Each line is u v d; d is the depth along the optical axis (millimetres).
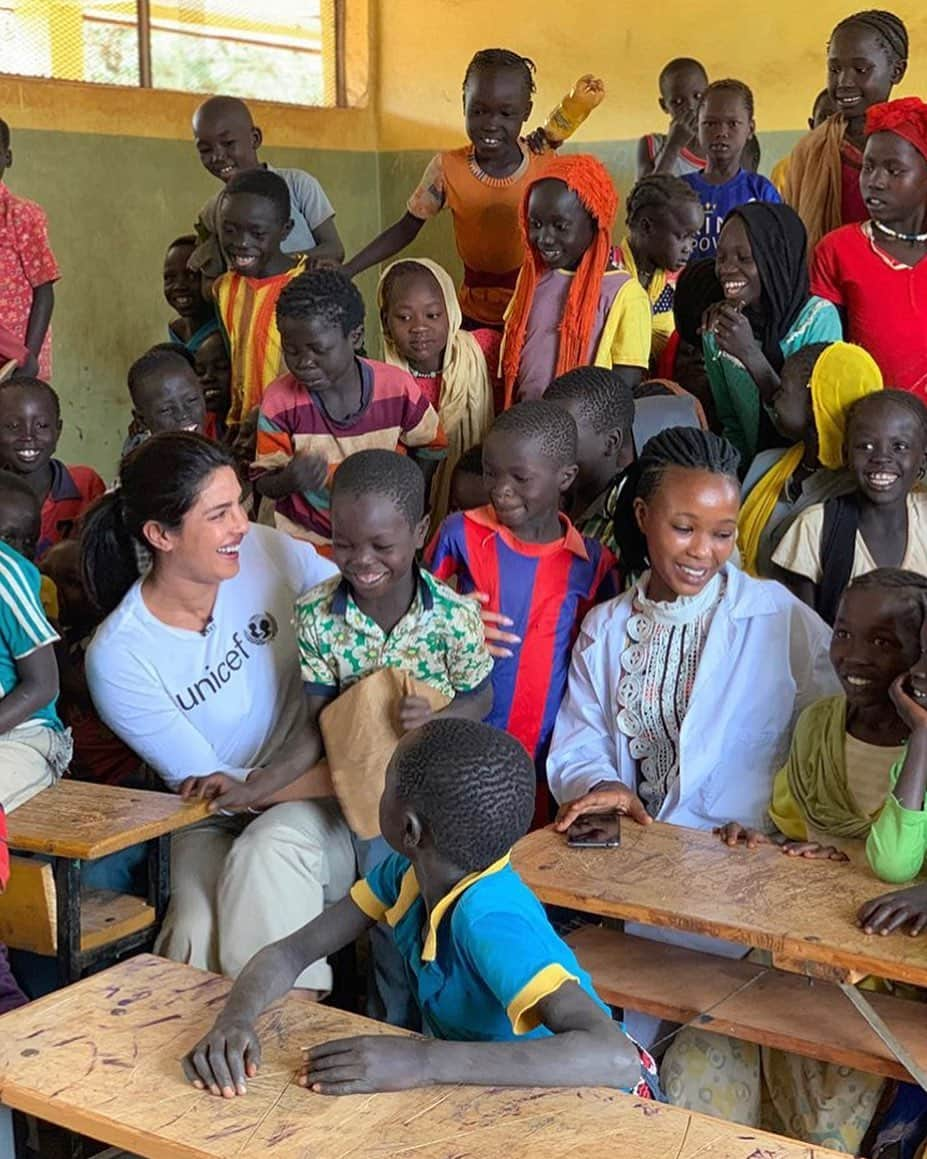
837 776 2773
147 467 2939
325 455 3906
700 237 5480
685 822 2959
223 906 2916
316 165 8672
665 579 2982
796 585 3445
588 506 3607
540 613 3287
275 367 4770
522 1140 1822
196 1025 2133
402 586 2947
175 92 7887
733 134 5480
